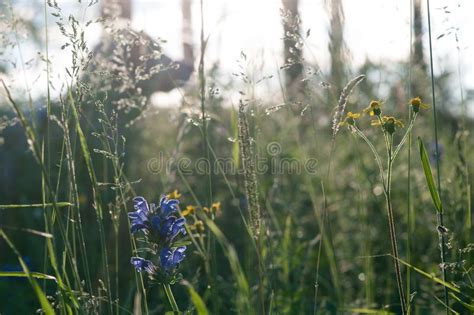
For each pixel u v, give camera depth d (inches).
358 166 40.5
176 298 35.8
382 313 31.0
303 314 34.8
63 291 25.6
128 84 34.7
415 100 25.6
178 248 26.5
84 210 44.0
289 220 37.0
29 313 38.9
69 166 26.6
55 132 40.2
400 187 42.7
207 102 35.2
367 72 41.9
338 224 44.5
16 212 49.9
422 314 34.3
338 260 41.1
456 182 34.0
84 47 27.3
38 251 45.0
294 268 38.1
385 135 25.9
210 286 31.5
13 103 24.2
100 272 40.2
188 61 42.6
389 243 40.0
